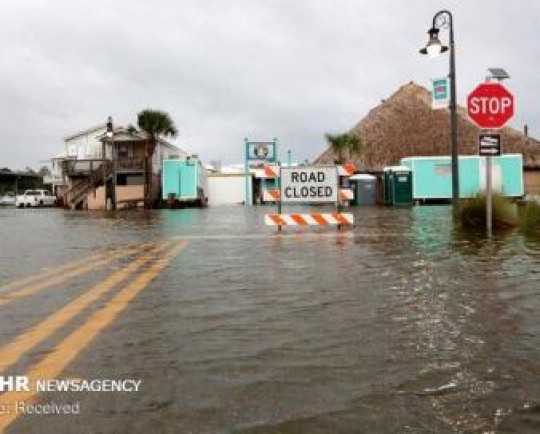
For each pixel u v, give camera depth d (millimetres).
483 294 6211
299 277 7621
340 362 3959
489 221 12906
